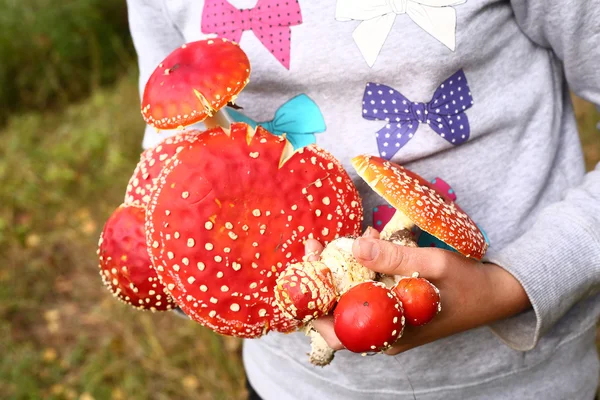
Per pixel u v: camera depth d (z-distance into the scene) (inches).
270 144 24.5
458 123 27.9
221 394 68.7
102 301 87.0
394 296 22.1
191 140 25.1
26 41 153.8
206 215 23.5
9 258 97.4
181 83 23.7
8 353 79.5
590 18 27.0
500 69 28.5
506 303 26.7
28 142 128.4
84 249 98.0
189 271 23.8
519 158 29.4
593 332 32.5
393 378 30.3
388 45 27.0
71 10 158.1
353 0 27.0
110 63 159.3
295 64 27.7
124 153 117.7
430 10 26.9
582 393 32.1
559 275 26.9
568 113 31.6
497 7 27.8
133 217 26.0
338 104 28.1
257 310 24.3
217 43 24.6
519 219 29.4
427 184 25.8
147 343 76.3
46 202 109.6
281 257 24.1
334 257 23.4
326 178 24.9
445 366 30.2
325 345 24.8
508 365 30.5
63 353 79.4
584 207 28.0
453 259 25.0
